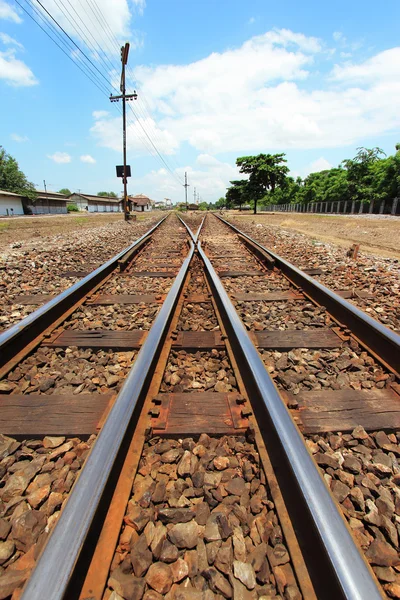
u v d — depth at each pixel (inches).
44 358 109.0
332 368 104.6
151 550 49.9
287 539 49.7
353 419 79.5
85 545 44.6
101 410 82.4
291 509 54.2
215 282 170.6
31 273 235.5
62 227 749.9
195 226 723.4
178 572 47.4
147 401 81.9
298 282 196.5
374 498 60.3
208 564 49.1
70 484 62.6
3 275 224.8
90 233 519.8
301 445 59.7
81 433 75.0
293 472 53.4
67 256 298.8
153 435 73.9
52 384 95.0
